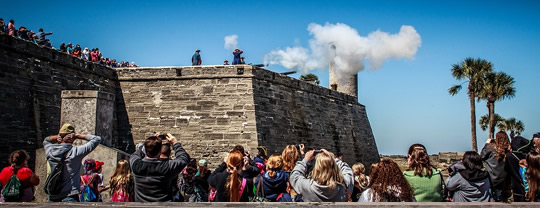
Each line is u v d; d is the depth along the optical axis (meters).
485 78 37.41
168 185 6.89
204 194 9.59
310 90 30.14
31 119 19.39
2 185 8.30
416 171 7.12
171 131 23.86
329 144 30.91
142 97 24.55
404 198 6.48
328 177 6.64
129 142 23.92
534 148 8.75
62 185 7.85
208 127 23.75
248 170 8.12
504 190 8.54
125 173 8.33
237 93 24.14
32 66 19.78
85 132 13.81
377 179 6.66
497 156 8.59
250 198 7.86
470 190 7.25
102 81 23.91
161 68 24.75
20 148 18.66
